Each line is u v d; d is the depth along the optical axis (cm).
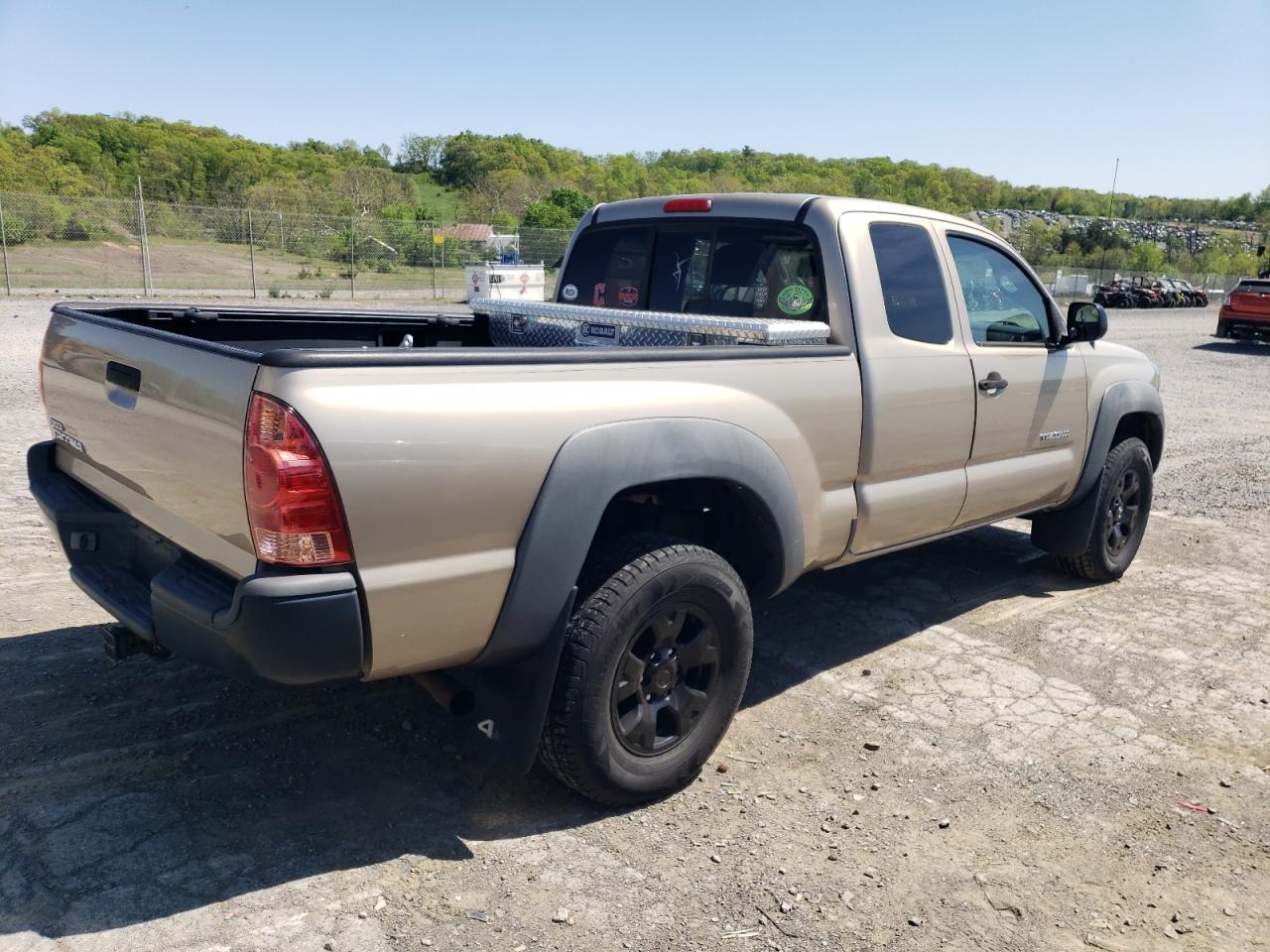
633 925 253
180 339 265
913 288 396
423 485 245
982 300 438
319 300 2653
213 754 323
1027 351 452
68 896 249
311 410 229
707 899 265
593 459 275
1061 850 297
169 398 265
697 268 417
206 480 254
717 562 308
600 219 460
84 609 435
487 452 255
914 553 593
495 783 317
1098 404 507
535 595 270
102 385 303
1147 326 3016
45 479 348
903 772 339
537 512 267
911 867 285
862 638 458
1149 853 297
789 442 334
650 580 288
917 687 407
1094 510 518
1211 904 274
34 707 346
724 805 313
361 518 237
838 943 251
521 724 278
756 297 393
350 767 321
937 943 253
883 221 390
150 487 283
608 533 329
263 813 292
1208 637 475
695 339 370
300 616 232
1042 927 261
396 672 258
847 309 365
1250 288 2177
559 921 252
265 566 239
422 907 255
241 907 249
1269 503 756
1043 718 383
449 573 254
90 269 2772
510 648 272
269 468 228
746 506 329
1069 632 475
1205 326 3122
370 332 453
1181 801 327
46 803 289
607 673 284
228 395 241
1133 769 347
